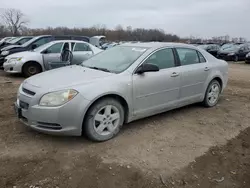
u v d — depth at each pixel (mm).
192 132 3988
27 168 2812
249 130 4188
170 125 4230
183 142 3623
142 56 3994
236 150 3492
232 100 6031
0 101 5340
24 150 3191
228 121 4543
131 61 3951
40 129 3188
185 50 4730
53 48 9023
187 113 4898
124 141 3553
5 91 6383
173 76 4273
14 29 65875
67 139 3521
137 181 2695
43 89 3188
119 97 3596
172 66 4363
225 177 2881
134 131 3912
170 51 4418
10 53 10086
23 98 3311
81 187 2557
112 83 3469
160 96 4137
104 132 3520
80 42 9297
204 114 4871
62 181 2625
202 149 3447
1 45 14992
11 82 7723
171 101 4367
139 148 3375
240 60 20141
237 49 20016
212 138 3812
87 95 3209
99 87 3326
